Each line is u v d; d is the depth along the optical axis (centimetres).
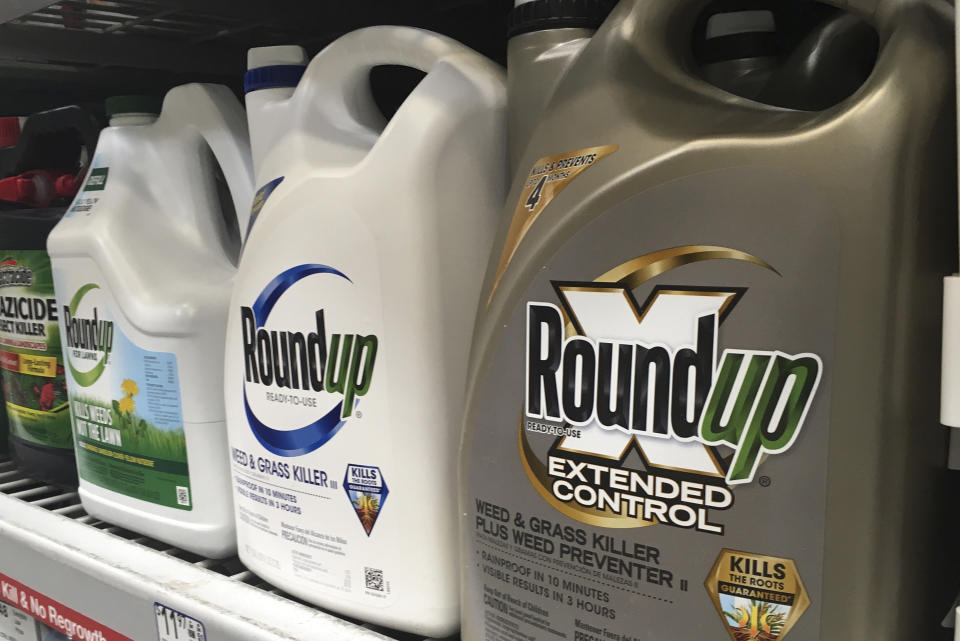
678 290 40
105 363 76
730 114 42
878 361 36
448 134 54
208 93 74
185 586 65
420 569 57
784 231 38
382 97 93
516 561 48
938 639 44
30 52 86
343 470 59
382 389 56
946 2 40
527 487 47
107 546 74
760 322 38
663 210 41
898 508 38
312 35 94
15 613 82
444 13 88
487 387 48
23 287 88
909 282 36
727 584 40
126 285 72
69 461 90
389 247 54
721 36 53
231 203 87
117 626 69
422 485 56
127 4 77
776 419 38
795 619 39
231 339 66
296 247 59
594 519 44
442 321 55
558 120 47
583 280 44
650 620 43
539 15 51
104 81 113
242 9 77
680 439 41
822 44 49
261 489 65
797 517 38
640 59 46
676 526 42
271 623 58
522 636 49
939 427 40
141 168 78
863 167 36
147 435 74
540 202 46
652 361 42
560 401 45
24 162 100
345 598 61
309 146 61
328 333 58
